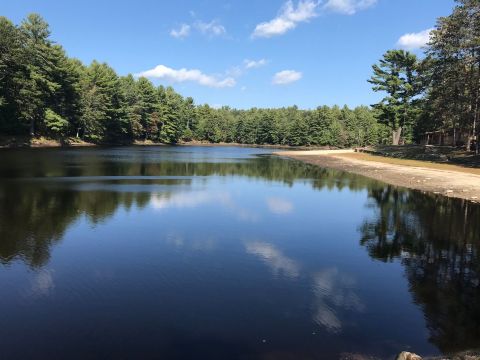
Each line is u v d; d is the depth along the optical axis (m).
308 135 127.38
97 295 9.01
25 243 12.70
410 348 7.04
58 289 9.28
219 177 33.78
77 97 75.62
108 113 87.81
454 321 8.20
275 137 138.88
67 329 7.45
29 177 27.83
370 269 11.32
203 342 7.08
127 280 9.92
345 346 7.06
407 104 69.62
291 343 7.11
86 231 14.38
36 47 62.00
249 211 19.09
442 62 45.31
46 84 62.62
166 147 97.12
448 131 65.19
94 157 49.25
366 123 135.62
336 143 124.44
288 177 35.97
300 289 9.69
